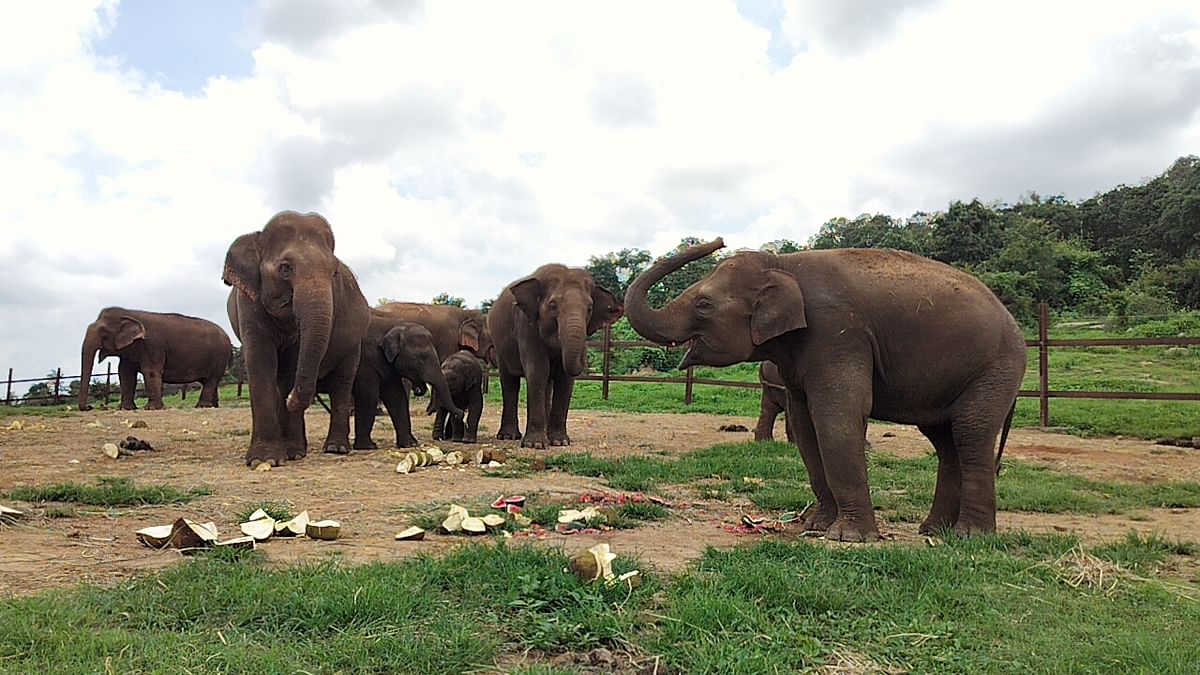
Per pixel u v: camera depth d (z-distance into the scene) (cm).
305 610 348
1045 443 1322
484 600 378
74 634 312
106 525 580
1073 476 963
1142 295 4231
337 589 367
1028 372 2361
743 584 402
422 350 1197
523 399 2361
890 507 755
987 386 606
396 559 472
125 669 285
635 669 316
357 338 1080
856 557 475
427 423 1656
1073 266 4941
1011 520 718
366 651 309
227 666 290
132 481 783
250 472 863
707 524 652
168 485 759
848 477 591
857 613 384
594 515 621
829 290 608
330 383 1091
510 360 1319
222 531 573
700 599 370
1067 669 323
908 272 622
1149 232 6306
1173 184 6669
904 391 615
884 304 604
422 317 1794
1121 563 510
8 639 303
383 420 1712
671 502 743
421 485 789
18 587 398
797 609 382
